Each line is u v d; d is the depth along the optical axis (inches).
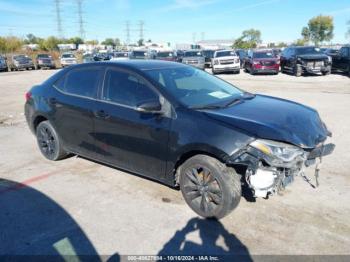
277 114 147.0
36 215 151.3
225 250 123.6
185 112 144.6
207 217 143.8
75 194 170.2
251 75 866.8
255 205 152.2
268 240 128.1
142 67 170.1
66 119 195.3
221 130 133.6
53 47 3253.0
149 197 164.6
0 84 779.4
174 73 174.4
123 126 163.8
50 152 217.0
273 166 127.3
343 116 323.6
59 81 204.8
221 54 951.0
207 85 176.9
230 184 135.3
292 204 152.6
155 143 152.6
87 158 214.7
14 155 234.2
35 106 215.3
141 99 159.2
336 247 122.8
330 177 179.9
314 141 137.0
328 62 773.3
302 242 126.3
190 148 140.6
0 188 179.9
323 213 144.9
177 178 154.6
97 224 142.6
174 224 140.9
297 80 706.8
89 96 182.9
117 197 165.8
